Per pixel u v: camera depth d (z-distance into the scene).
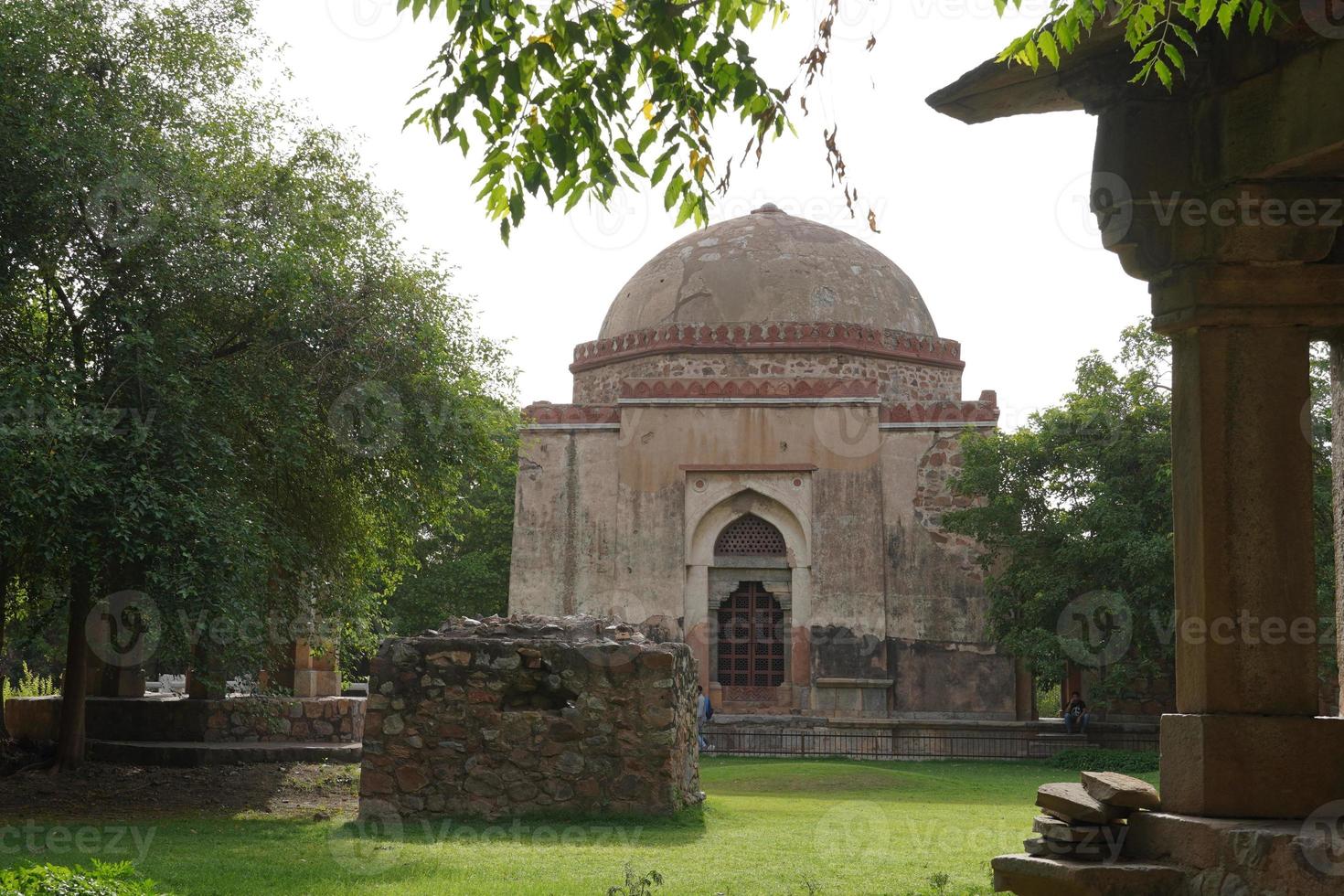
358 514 12.74
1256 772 3.96
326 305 11.09
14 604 12.59
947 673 19.45
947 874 6.36
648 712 9.09
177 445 9.23
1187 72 4.19
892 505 19.98
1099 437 17.67
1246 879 3.70
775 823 9.08
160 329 9.66
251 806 10.12
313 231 11.00
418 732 9.15
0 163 8.80
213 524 9.19
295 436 10.39
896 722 18.91
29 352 9.79
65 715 11.60
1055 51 3.95
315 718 14.15
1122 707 18.86
